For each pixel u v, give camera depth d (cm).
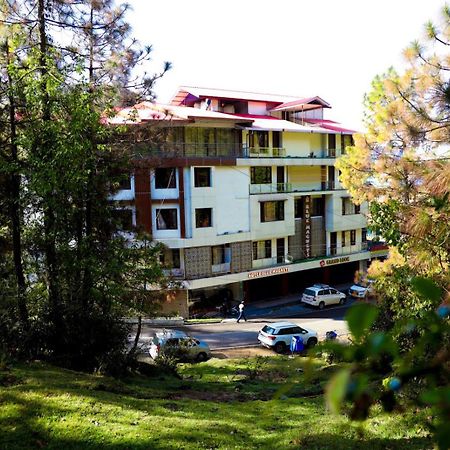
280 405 1054
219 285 2825
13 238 1256
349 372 102
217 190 2716
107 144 1276
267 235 2964
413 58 1091
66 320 1244
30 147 1148
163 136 1487
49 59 1150
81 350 1248
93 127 1182
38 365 1120
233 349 2167
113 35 1421
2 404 805
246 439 786
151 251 1331
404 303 834
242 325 2598
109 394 950
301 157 3097
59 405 823
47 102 1152
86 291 1253
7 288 1217
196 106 3256
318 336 2316
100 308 1311
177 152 2575
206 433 784
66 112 1179
